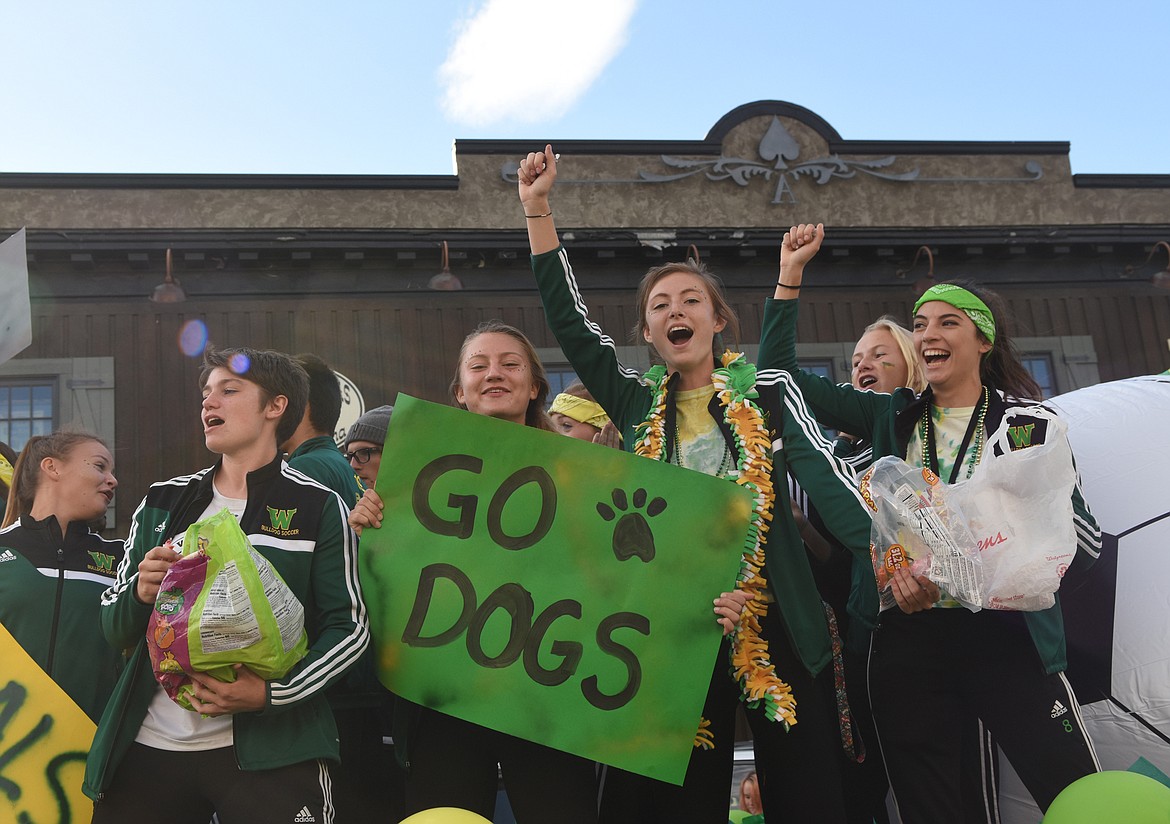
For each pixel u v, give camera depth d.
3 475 4.50
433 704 2.92
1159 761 3.42
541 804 2.89
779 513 3.12
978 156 15.73
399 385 13.58
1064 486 2.90
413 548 3.04
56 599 3.35
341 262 13.77
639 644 2.97
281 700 2.64
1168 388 4.05
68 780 3.10
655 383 3.44
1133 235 15.08
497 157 14.65
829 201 15.25
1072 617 3.56
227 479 2.99
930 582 2.90
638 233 14.17
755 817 4.43
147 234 13.15
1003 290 15.09
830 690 3.37
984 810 3.29
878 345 4.53
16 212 13.46
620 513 3.08
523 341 3.46
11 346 4.23
